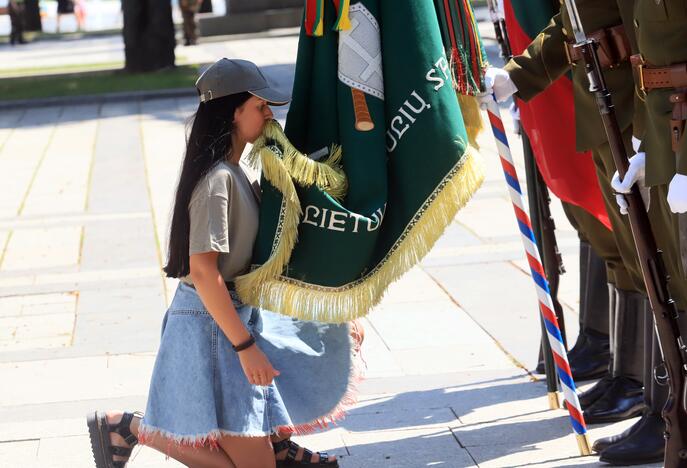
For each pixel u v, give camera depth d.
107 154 25.23
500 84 8.43
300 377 7.58
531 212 9.80
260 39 56.38
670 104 6.97
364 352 11.31
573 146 9.34
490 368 10.68
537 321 12.05
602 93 7.34
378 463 8.58
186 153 7.18
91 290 14.16
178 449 7.41
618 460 8.21
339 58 7.45
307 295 7.29
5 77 45.25
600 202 9.21
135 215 18.52
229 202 7.11
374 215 7.26
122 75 42.75
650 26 7.04
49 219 18.53
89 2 106.25
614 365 9.32
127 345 11.85
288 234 7.18
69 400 10.26
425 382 10.38
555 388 9.40
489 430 9.12
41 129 30.41
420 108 7.43
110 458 7.82
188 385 7.17
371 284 7.46
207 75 7.23
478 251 15.28
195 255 6.97
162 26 43.38
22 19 69.56
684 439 7.40
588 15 8.12
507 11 9.65
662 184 7.21
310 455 8.08
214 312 7.04
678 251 7.20
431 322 12.23
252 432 7.15
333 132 7.55
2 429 9.57
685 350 7.37
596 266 10.11
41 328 12.63
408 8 7.43
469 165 7.47
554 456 8.52
